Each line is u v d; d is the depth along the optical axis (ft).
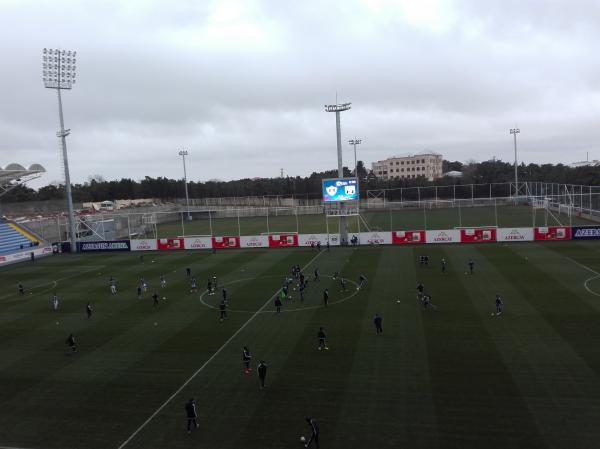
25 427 71.41
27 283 180.24
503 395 72.95
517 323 104.73
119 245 256.73
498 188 439.22
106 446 65.31
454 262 176.14
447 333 100.99
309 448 61.77
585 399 70.44
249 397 77.10
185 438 66.13
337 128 232.73
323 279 160.97
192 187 576.61
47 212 388.37
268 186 563.07
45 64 240.73
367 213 392.68
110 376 88.58
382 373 82.99
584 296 122.62
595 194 258.37
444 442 61.57
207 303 136.87
